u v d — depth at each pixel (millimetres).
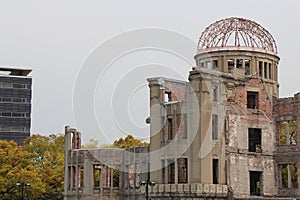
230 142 82562
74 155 105688
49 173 117875
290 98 86750
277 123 87938
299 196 83500
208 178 77938
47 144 134375
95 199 101312
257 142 89125
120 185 100875
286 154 86062
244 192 82750
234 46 93125
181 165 83750
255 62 93125
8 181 107938
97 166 108625
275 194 86438
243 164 83500
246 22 95125
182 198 77812
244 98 85500
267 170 86250
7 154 113188
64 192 106562
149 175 92250
